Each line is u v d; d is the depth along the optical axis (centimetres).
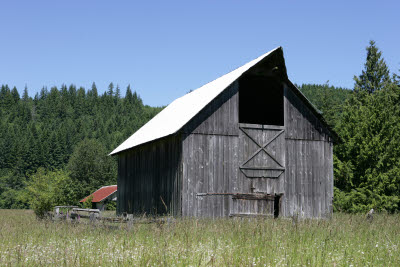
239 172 2209
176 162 2173
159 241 1017
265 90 2575
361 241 1098
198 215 2091
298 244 998
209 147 2166
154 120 3275
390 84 4741
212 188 2141
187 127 2139
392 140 3219
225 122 2220
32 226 1675
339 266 823
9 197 10825
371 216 1694
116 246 972
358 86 5069
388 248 991
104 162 9506
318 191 2373
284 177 2305
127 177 2986
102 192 7319
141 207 2659
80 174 9138
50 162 15325
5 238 1220
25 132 19300
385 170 3194
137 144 2619
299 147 2370
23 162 14838
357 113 3422
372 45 5144
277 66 2309
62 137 16612
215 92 2270
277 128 2331
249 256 847
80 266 797
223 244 1008
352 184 3203
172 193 2195
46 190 3350
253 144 2264
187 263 808
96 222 1570
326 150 2439
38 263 820
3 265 812
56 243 1094
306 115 2414
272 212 2234
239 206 2178
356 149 3256
